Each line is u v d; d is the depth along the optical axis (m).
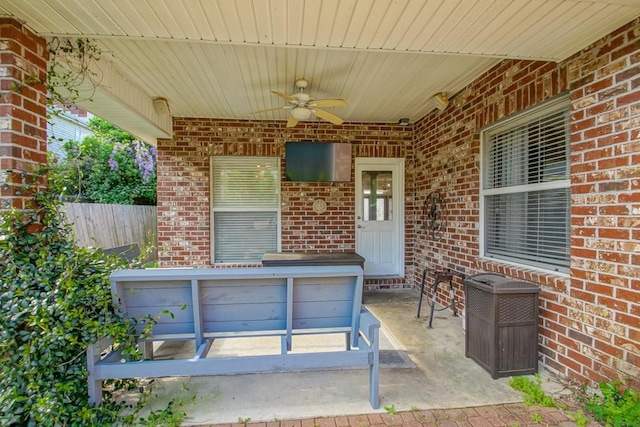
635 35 1.95
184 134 4.87
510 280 2.58
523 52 2.39
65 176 2.39
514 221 3.12
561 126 2.59
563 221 2.58
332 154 5.00
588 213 2.25
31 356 1.79
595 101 2.20
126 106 3.47
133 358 2.02
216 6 1.86
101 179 8.78
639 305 1.92
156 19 2.00
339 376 2.48
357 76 3.46
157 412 2.02
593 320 2.20
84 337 1.88
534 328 2.48
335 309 2.31
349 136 5.11
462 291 3.79
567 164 2.53
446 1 1.81
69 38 2.43
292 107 3.57
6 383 1.74
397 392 2.26
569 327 2.37
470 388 2.31
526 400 2.14
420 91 3.90
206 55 2.96
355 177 5.20
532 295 2.48
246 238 5.11
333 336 3.27
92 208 5.59
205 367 1.97
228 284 2.11
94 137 8.85
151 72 3.32
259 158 5.11
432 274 4.49
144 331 2.05
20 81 2.06
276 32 2.15
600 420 1.92
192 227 4.90
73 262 2.08
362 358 2.06
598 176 2.18
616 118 2.06
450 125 4.09
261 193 5.11
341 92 3.93
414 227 5.20
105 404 2.01
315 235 5.09
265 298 2.19
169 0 1.80
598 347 2.16
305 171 4.98
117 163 8.98
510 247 3.17
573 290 2.35
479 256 3.52
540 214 2.81
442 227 4.29
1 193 1.98
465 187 3.76
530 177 2.91
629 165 1.98
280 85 3.70
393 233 5.33
